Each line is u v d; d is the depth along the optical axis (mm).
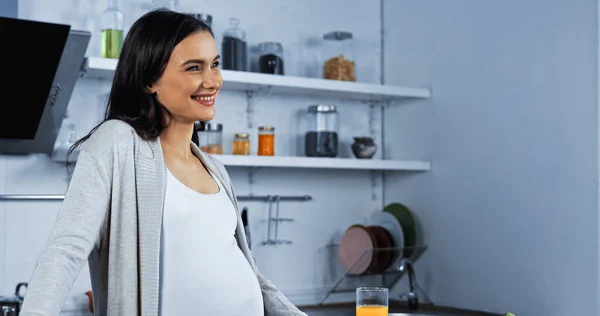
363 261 3014
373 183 3412
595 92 2477
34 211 2637
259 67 2945
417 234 3227
